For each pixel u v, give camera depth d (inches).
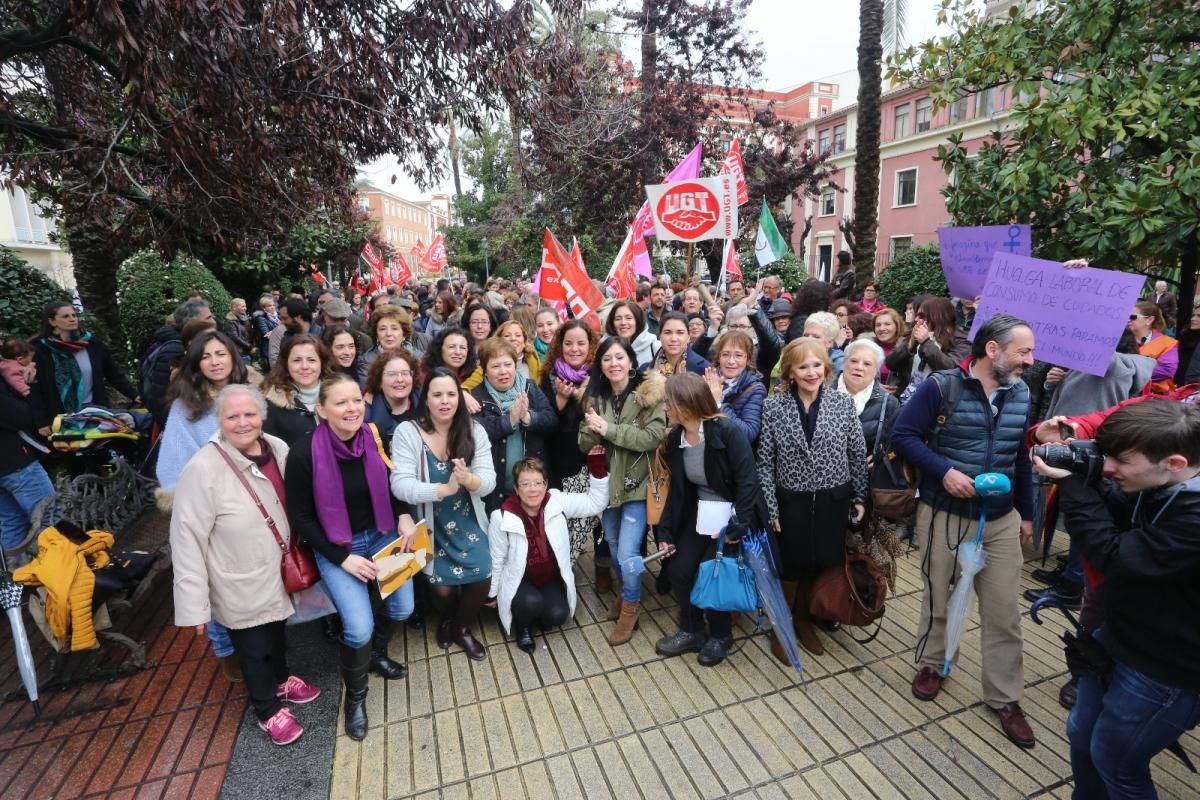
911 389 168.4
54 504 165.3
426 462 129.3
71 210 227.6
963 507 114.0
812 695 125.0
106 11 128.1
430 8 187.3
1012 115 193.8
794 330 219.8
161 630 150.3
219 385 139.7
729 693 126.1
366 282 856.3
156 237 237.0
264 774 106.0
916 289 484.4
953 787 102.0
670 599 164.6
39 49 170.7
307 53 179.6
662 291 291.6
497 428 149.3
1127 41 181.5
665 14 564.7
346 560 111.5
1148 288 310.0
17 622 118.6
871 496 129.0
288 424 140.0
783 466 128.7
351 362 173.6
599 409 145.1
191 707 123.0
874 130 467.5
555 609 142.5
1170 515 66.9
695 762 108.3
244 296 576.7
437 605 141.7
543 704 123.6
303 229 538.6
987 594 114.0
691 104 563.8
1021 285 136.6
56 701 124.6
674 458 133.2
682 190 250.5
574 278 223.6
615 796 101.7
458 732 116.4
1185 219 160.9
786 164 628.4
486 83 206.4
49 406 198.4
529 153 547.2
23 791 102.3
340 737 115.6
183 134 171.9
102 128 214.8
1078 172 186.1
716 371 151.6
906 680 129.3
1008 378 107.7
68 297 307.4
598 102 400.2
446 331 162.9
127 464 197.5
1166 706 69.9
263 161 197.2
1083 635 80.0
